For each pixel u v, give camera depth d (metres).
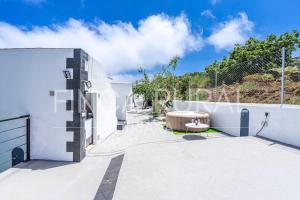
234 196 2.62
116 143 6.68
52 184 3.61
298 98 6.26
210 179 3.14
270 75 7.15
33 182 3.70
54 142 4.94
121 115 12.51
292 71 6.45
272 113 5.75
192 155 4.39
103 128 7.12
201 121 8.45
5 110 5.07
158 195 2.69
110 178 3.84
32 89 4.96
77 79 4.84
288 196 2.60
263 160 3.98
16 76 4.98
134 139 7.24
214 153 4.51
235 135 7.41
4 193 3.27
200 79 11.44
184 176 3.28
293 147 4.93
